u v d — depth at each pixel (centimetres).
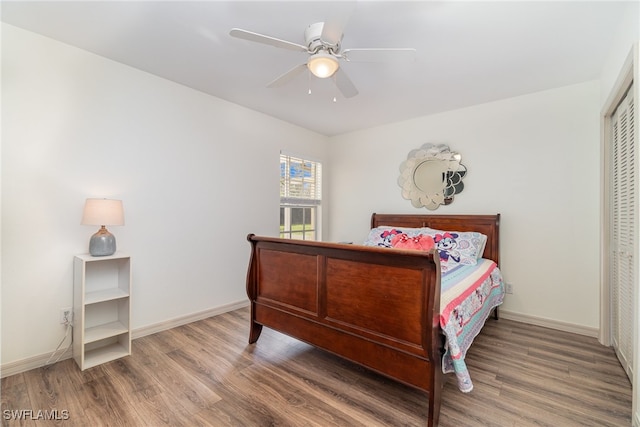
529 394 184
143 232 265
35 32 206
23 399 176
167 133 280
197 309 307
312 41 176
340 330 194
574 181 281
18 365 203
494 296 282
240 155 346
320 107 347
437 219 354
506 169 316
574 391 188
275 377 202
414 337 162
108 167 243
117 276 249
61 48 219
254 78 275
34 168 209
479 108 333
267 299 243
